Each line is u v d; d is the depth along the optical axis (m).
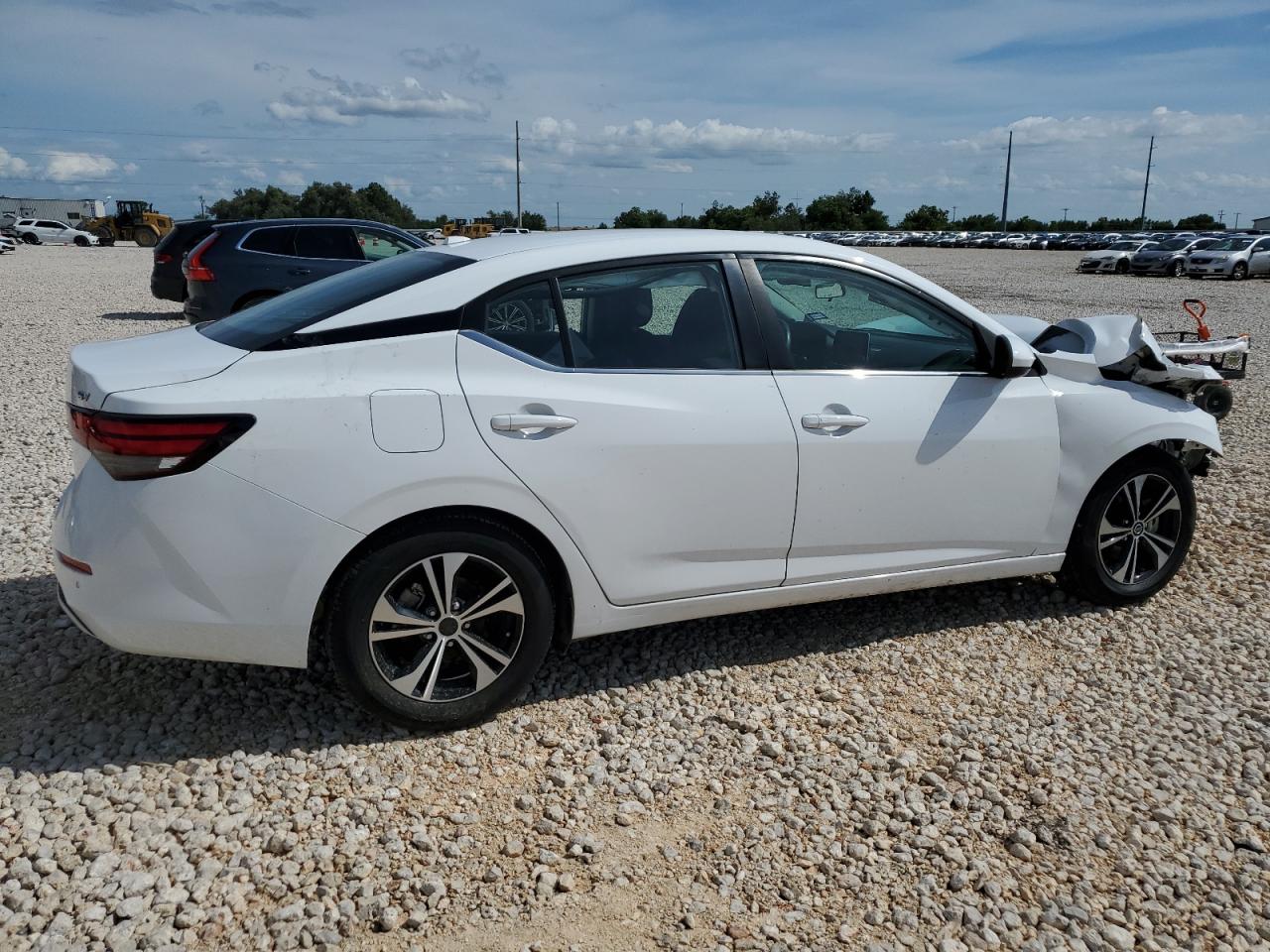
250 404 2.84
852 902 2.53
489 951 2.33
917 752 3.21
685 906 2.50
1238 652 3.96
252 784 2.92
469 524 3.09
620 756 3.15
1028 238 62.03
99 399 2.84
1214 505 5.75
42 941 2.30
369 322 3.07
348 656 3.01
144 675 3.53
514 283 3.24
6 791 2.84
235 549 2.85
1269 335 14.09
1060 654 3.93
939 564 3.90
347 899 2.47
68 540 2.92
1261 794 3.02
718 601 3.56
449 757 3.11
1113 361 4.20
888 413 3.66
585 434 3.19
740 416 3.42
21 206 75.88
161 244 13.77
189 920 2.38
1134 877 2.65
